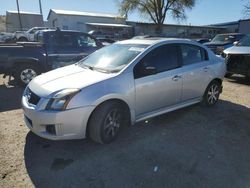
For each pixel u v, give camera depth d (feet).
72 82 11.74
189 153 11.76
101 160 11.00
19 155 11.21
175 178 9.88
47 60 24.23
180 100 15.74
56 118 10.77
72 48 26.32
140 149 11.99
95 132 11.73
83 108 11.06
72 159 11.02
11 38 81.00
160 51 14.35
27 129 13.88
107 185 9.39
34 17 125.80
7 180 9.52
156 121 15.43
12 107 17.80
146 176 9.96
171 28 162.40
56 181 9.55
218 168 10.64
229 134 14.01
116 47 15.43
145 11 129.18
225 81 29.09
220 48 37.17
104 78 12.01
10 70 23.11
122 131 13.84
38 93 11.44
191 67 15.96
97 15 150.61
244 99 21.15
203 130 14.39
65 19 143.64
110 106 11.88
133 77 12.76
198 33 173.78
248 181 9.82
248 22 100.42
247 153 11.98
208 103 18.16
